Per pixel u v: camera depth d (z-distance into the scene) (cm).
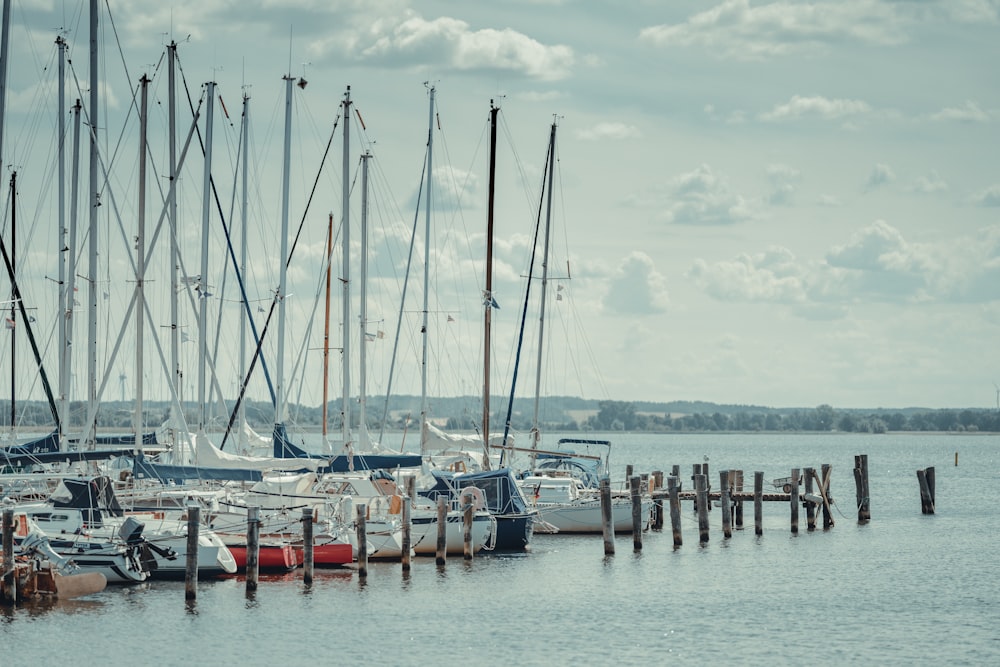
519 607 4616
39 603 4419
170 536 4834
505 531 5866
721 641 4159
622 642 4116
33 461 4966
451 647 4012
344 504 5419
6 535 4328
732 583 5212
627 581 5212
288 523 5262
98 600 4512
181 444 5691
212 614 4353
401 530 5531
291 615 4375
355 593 4778
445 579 5125
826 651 4044
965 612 4662
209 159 6309
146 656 3828
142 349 5284
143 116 5475
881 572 5541
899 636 4266
